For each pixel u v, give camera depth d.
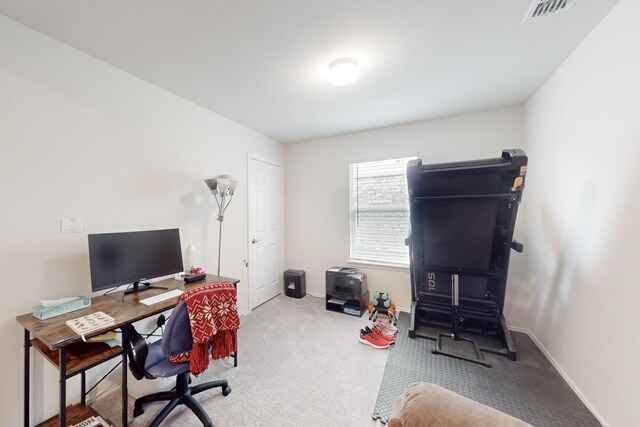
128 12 1.35
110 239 1.68
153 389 1.67
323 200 3.65
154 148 2.12
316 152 3.68
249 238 3.17
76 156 1.65
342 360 2.10
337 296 3.15
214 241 2.68
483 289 2.28
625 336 1.28
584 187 1.63
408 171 2.04
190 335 1.37
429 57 1.79
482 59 1.82
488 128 2.69
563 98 1.86
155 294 1.80
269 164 3.60
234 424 1.47
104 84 1.79
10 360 1.37
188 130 2.41
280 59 1.80
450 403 0.66
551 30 1.54
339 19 1.42
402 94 2.33
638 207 1.22
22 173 1.43
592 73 1.55
